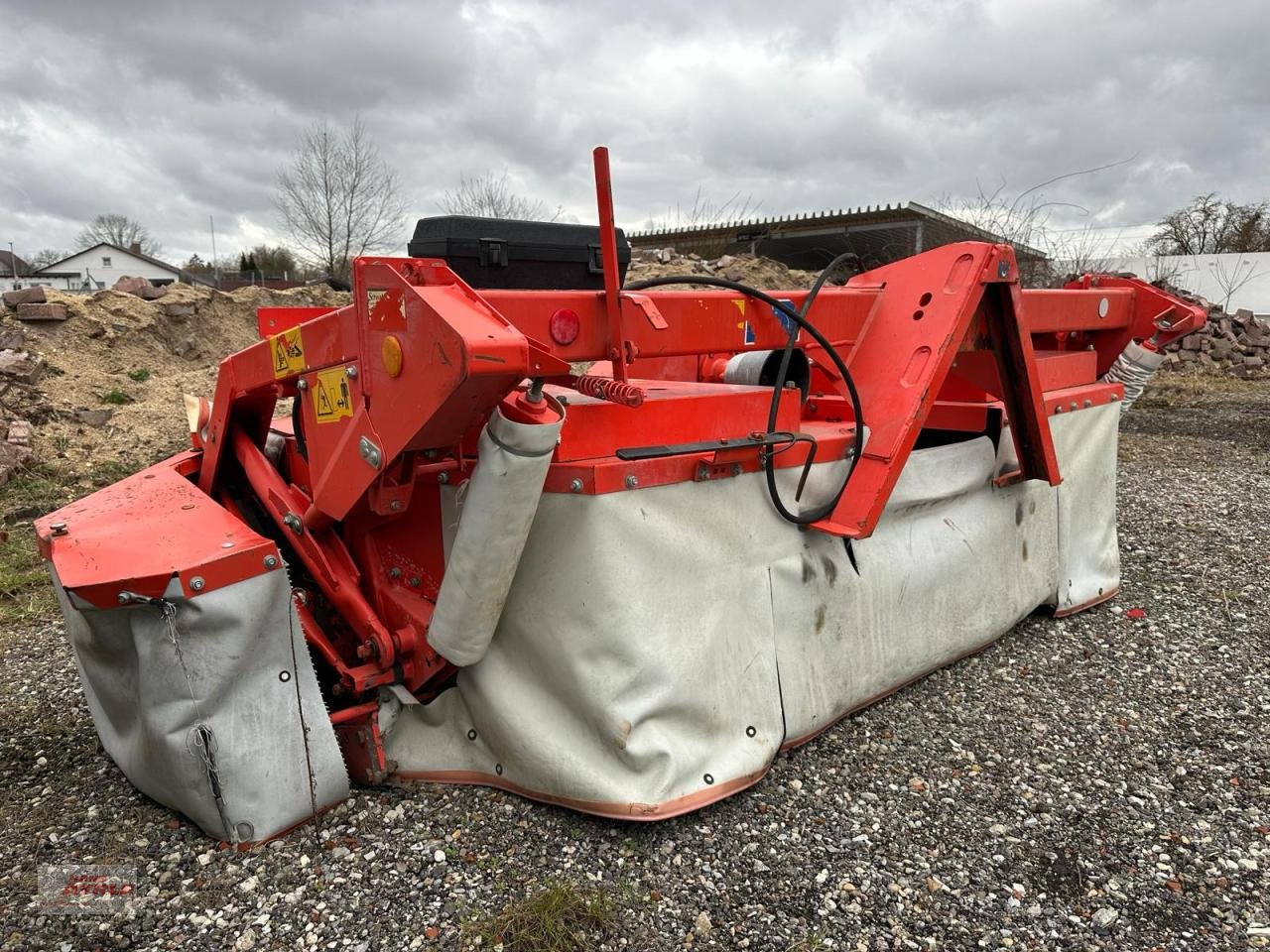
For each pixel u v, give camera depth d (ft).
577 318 6.90
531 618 7.22
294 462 9.14
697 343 7.66
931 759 8.56
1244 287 80.02
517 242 8.74
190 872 6.80
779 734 8.13
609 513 6.79
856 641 8.98
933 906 6.54
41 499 19.95
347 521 8.27
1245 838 7.38
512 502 6.11
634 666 7.00
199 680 6.65
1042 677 10.35
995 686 10.11
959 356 10.11
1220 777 8.29
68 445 23.52
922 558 9.64
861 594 8.96
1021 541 11.12
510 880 6.68
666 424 7.37
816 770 8.30
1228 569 14.15
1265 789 8.08
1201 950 6.12
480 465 6.10
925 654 9.86
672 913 6.39
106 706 7.51
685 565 7.30
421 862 6.87
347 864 6.86
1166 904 6.58
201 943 6.10
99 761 8.68
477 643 6.97
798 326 7.91
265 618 6.86
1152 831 7.47
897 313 9.04
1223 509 18.31
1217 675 10.39
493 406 5.96
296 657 7.13
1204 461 24.99
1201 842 7.32
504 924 6.14
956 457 9.86
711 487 7.51
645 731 7.12
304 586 8.96
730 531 7.66
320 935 6.15
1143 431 31.45
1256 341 51.16
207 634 6.59
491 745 7.67
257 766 6.97
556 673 7.19
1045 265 34.12
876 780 8.16
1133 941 6.21
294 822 7.22
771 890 6.67
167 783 7.07
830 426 9.12
